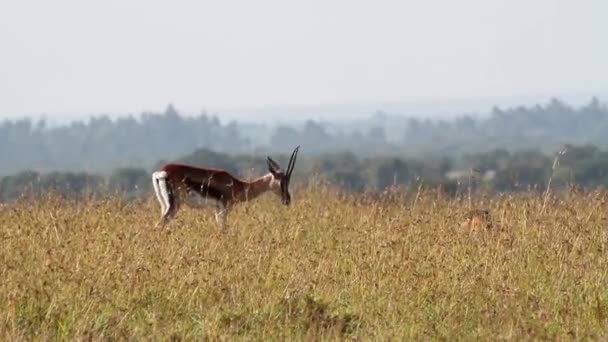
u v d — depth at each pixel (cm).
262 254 4672
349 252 4828
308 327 3834
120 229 5153
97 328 3734
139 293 4075
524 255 4756
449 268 4484
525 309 4025
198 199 6250
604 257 4734
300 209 6134
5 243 4741
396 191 6544
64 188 7312
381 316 3916
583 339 3719
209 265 4431
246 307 3969
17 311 3809
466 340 3731
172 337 3647
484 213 5678
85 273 4194
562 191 6169
